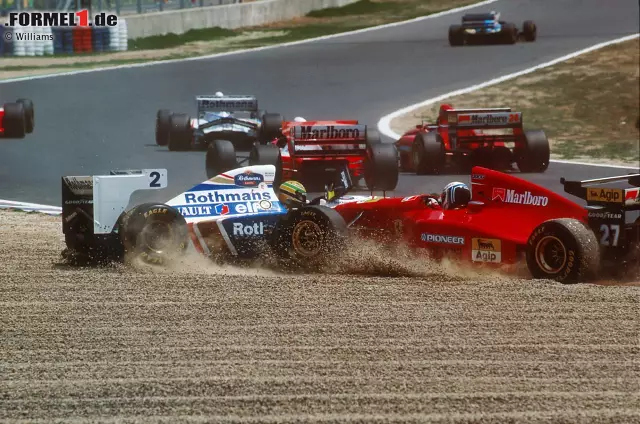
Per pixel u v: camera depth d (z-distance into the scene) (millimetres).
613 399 21969
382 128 103000
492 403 21734
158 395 22344
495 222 35156
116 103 120000
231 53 170000
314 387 22812
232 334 27312
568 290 31594
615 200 32531
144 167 77812
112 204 37344
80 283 34188
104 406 21672
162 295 32062
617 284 33469
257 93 128625
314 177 63344
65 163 80562
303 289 32781
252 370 24094
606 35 170625
